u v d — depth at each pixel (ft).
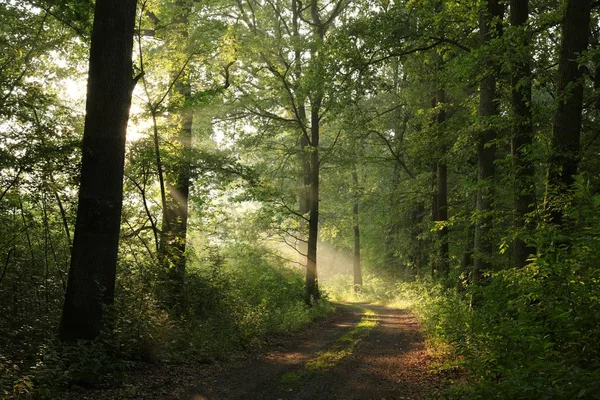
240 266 84.28
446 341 39.11
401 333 57.26
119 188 34.37
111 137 33.68
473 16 51.44
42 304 37.99
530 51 39.73
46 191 35.42
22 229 39.06
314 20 91.86
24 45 43.70
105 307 32.48
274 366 37.76
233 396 28.76
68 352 29.45
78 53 47.91
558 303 22.72
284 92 85.10
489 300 32.60
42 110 40.40
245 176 56.39
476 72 43.68
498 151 67.10
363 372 35.53
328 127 109.29
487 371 24.70
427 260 120.26
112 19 33.76
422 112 81.35
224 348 41.06
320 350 45.80
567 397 17.12
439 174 84.38
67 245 45.60
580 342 20.98
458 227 90.99
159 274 44.29
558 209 32.50
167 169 53.26
